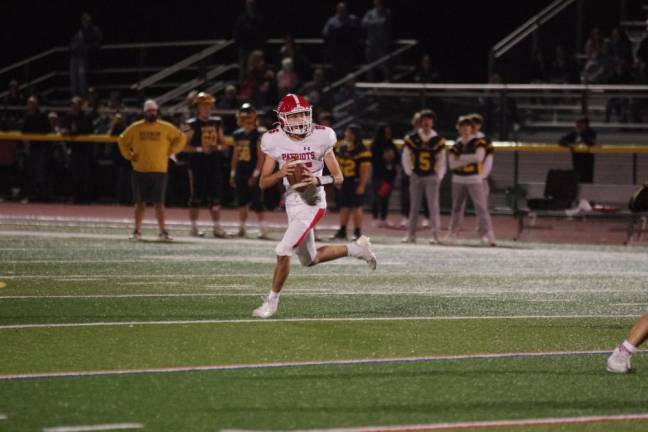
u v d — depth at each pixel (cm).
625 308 2752
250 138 4406
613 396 1841
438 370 2014
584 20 6800
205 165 4416
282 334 2331
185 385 1875
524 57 6625
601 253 4097
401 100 5844
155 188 4178
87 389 1841
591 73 6319
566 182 4769
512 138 5819
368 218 5484
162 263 3519
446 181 5644
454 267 3572
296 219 2470
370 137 5884
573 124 5847
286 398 1798
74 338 2267
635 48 6575
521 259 3844
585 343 2286
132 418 1669
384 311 2648
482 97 5775
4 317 2500
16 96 6669
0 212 5431
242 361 2069
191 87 6981
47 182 6025
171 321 2470
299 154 2455
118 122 5812
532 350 2205
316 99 5988
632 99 5775
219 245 4106
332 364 2048
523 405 1775
